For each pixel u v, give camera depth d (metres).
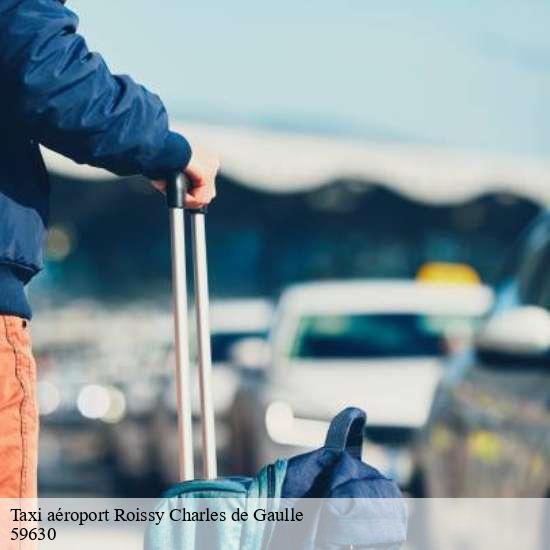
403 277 43.12
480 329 11.67
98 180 35.72
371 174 37.31
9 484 5.51
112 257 44.19
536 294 11.65
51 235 42.94
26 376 5.58
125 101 5.61
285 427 18.31
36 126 5.54
